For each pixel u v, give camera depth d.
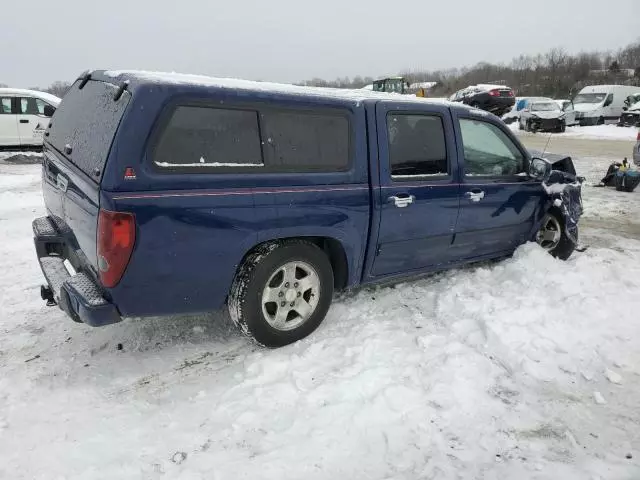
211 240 3.09
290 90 3.45
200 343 3.71
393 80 29.47
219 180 3.07
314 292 3.65
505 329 3.66
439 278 4.83
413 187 3.99
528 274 4.62
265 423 2.81
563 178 5.57
